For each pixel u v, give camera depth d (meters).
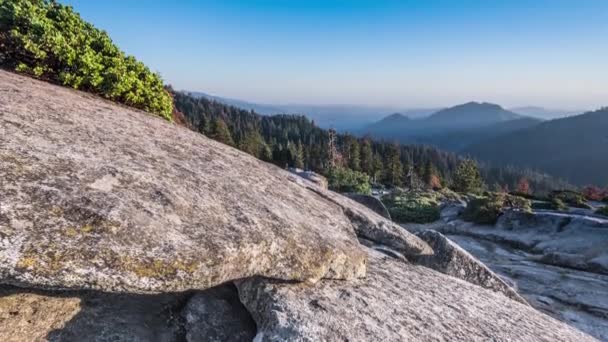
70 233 2.76
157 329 3.67
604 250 16.91
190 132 7.57
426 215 30.34
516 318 5.37
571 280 14.05
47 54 6.82
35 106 4.70
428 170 87.62
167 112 8.88
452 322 4.51
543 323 5.54
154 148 5.05
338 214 6.16
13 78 5.84
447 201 37.47
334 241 4.67
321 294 4.07
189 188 4.12
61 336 3.24
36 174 3.14
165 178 4.10
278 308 3.60
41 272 2.53
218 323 3.85
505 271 15.30
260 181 5.76
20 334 3.06
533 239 20.78
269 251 3.76
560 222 21.50
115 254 2.80
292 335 3.33
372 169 87.50
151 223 3.20
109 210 3.08
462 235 24.50
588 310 11.47
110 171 3.68
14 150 3.33
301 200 5.84
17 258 2.48
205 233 3.43
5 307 3.07
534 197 39.84
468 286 6.16
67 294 3.44
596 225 19.73
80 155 3.78
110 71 7.37
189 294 4.08
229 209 4.06
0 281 2.50
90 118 5.20
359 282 4.71
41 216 2.76
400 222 30.11
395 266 5.97
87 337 3.32
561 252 18.05
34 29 6.72
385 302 4.41
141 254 2.90
